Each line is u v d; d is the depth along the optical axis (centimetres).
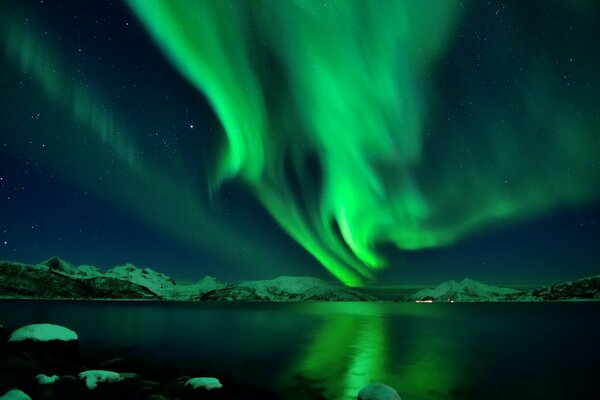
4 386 1529
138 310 10706
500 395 1689
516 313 10956
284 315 9131
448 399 1622
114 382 1675
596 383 1888
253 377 2019
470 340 3788
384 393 1278
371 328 5316
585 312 11519
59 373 1847
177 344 3297
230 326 5491
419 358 2667
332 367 2317
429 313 10862
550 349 3133
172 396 1520
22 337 2134
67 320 5956
